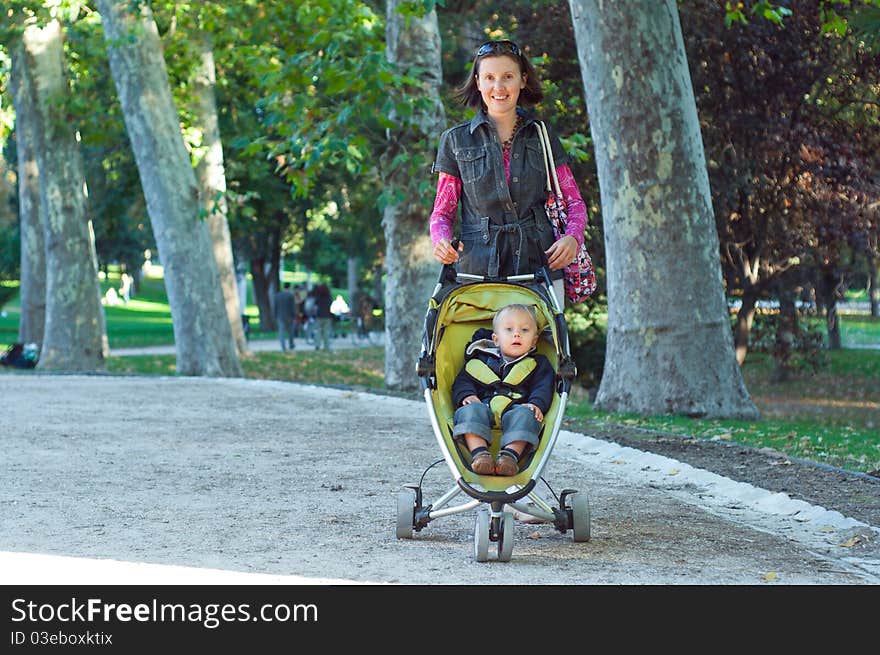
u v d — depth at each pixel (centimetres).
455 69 3731
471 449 909
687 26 3039
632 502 1205
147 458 1503
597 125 2123
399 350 2959
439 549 954
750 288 3534
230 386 2906
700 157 2114
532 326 947
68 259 4216
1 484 1283
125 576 845
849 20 1469
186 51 4250
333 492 1242
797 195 3325
